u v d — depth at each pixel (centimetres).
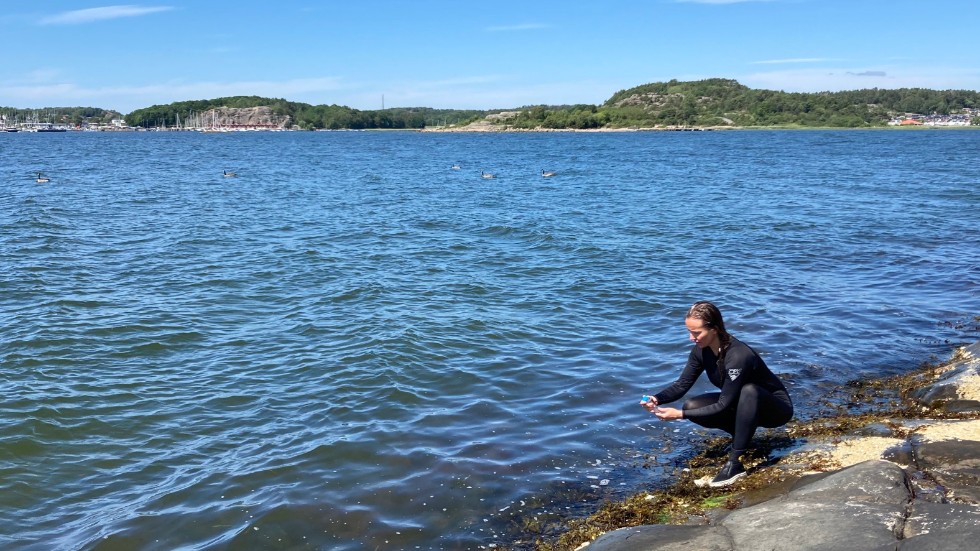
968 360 523
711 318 379
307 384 532
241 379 544
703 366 399
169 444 442
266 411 487
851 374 543
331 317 699
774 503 317
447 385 529
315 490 381
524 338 634
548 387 525
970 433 389
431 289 809
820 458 380
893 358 576
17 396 505
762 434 432
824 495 313
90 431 459
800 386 520
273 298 777
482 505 367
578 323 682
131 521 357
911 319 682
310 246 1079
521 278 866
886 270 898
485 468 404
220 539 340
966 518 275
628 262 954
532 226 1255
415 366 563
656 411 401
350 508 364
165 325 677
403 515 358
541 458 416
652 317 700
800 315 697
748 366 378
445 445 432
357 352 592
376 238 1154
